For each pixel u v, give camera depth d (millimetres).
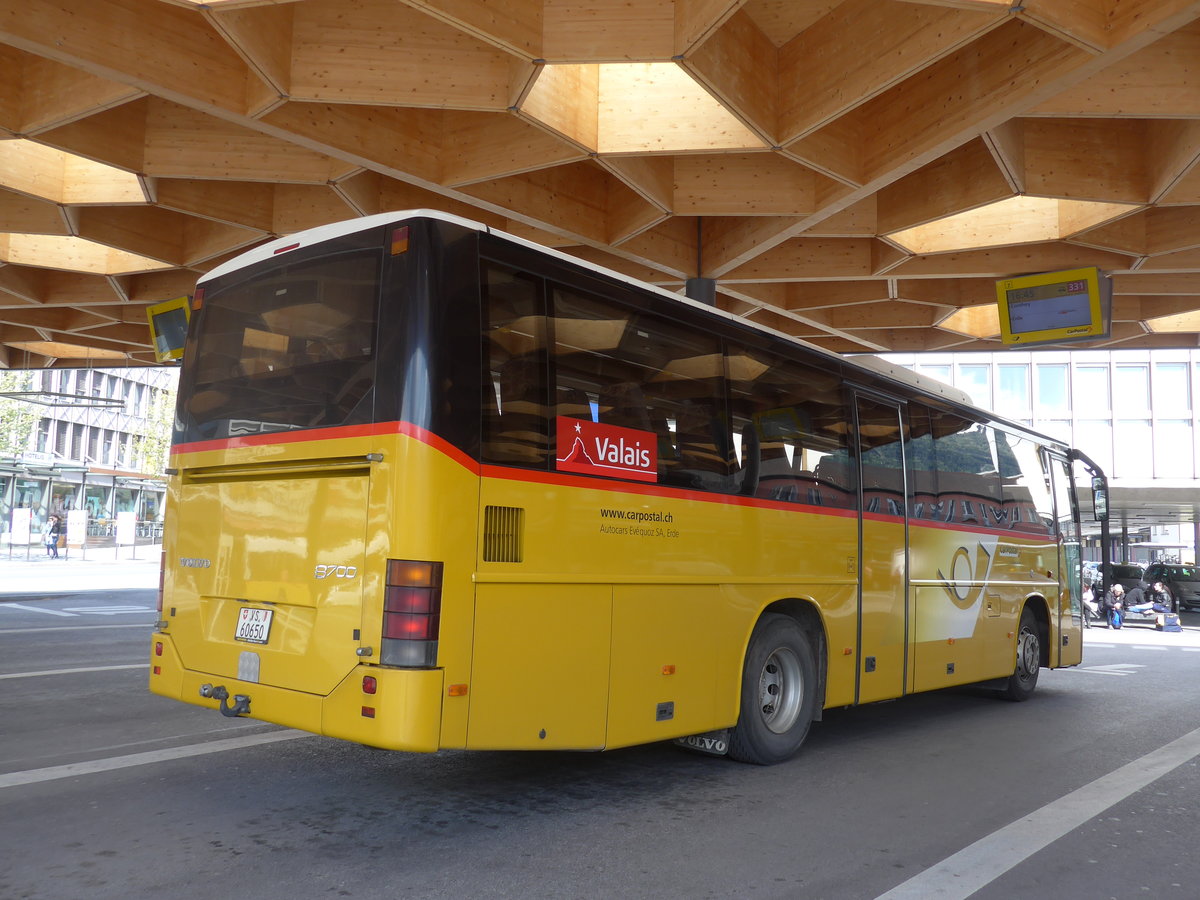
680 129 10445
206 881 4211
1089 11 7906
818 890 4352
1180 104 9312
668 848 4898
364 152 10609
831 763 7121
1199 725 9258
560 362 5434
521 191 12266
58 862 4414
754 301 16969
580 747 5270
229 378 5820
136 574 37125
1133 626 28094
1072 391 48125
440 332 4852
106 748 6840
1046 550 11406
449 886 4246
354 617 4797
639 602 5707
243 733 7469
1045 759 7469
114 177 12570
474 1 8023
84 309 20297
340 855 4621
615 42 8516
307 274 5449
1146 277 15781
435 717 4590
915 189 12625
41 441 53625
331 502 5027
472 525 4824
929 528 8852
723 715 6305
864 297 17094
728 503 6461
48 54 8461
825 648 7367
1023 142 11391
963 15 8133
